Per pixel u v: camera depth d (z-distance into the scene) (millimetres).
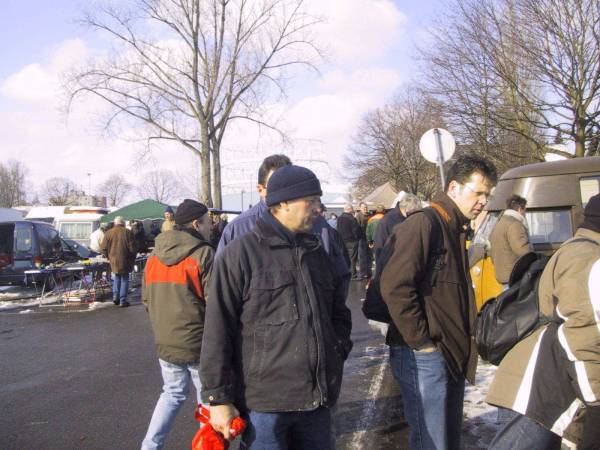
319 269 2623
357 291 13211
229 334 2480
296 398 2424
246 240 2529
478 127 16984
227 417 2395
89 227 24562
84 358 7695
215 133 24062
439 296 3031
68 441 4680
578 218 6293
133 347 8289
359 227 15109
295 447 2602
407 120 42656
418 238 2971
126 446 4555
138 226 19531
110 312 11680
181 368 3945
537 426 2650
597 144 15305
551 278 2625
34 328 10141
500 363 2855
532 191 6477
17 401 5812
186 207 4059
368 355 7320
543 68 14758
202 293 3832
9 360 7707
